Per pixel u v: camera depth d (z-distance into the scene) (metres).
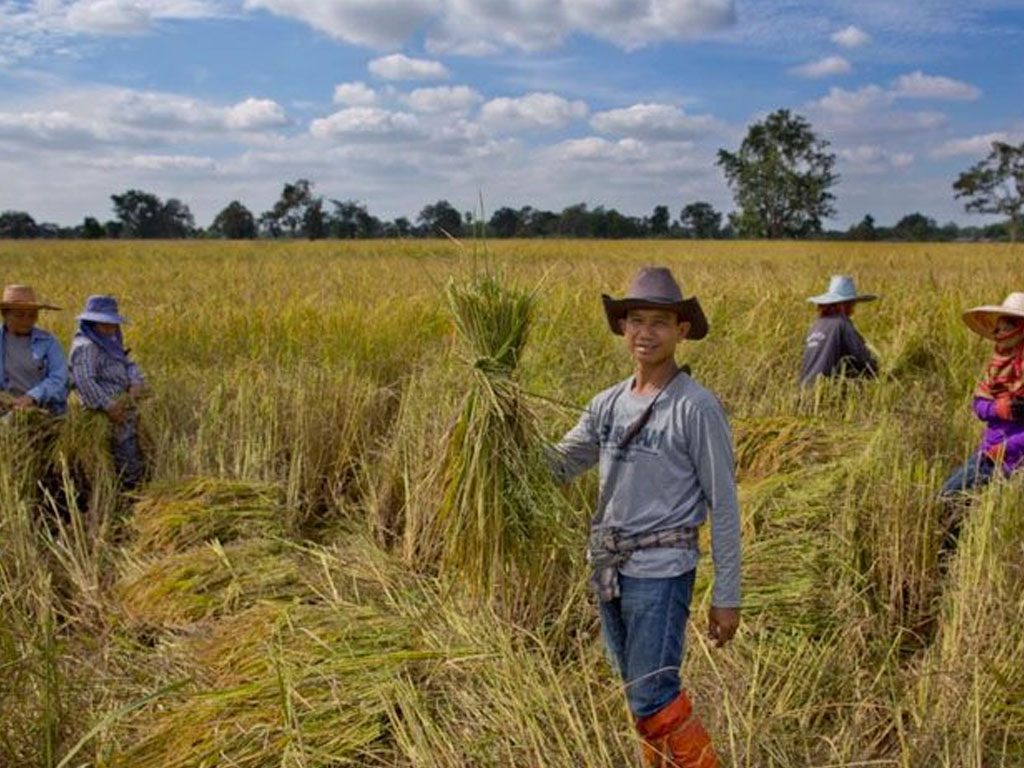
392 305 11.64
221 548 4.61
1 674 3.20
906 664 3.75
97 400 5.99
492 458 2.85
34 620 4.06
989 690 3.14
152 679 3.64
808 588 3.98
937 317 10.17
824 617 3.85
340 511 5.79
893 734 3.21
